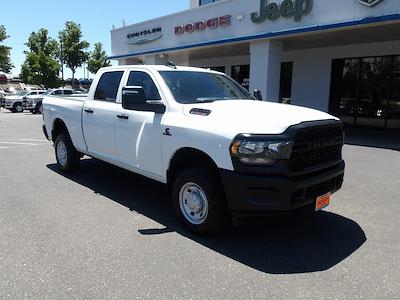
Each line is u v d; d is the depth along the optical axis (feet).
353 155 33.32
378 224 16.72
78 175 24.64
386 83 52.75
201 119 14.78
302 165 13.43
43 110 26.71
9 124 63.67
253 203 12.89
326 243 14.65
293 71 62.95
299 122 13.52
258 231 15.69
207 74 19.52
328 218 17.38
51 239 14.58
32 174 24.91
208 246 14.21
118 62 79.56
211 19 55.98
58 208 18.15
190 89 17.51
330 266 12.82
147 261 12.94
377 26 40.32
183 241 14.61
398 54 50.49
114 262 12.84
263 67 49.73
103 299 10.71
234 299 10.80
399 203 19.74
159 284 11.52
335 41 51.72
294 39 49.60
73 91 104.42
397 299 10.91
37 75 146.82
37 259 12.99
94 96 21.59
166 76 17.71
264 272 12.35
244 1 50.83
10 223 16.16
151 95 17.58
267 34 47.52
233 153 13.07
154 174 16.99
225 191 13.43
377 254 13.75
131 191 21.16
